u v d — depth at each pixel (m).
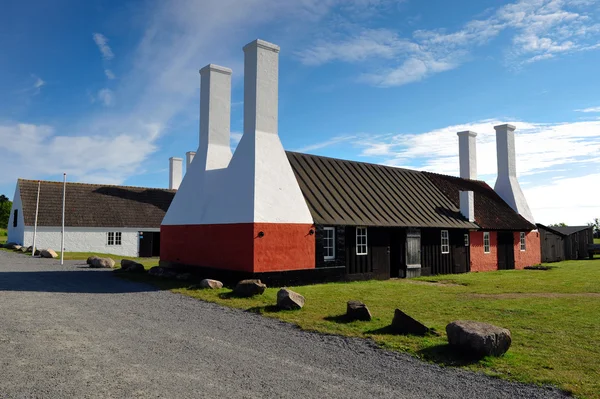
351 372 5.76
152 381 5.24
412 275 18.11
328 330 7.91
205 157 16.66
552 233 29.05
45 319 8.41
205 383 5.23
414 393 5.07
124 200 33.22
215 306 10.14
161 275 15.27
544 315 9.42
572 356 6.45
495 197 26.00
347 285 14.34
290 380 5.42
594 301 11.36
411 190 20.94
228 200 14.51
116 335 7.35
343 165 19.25
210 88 17.17
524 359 6.29
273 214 13.70
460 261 20.67
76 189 32.09
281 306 9.71
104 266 19.25
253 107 14.42
